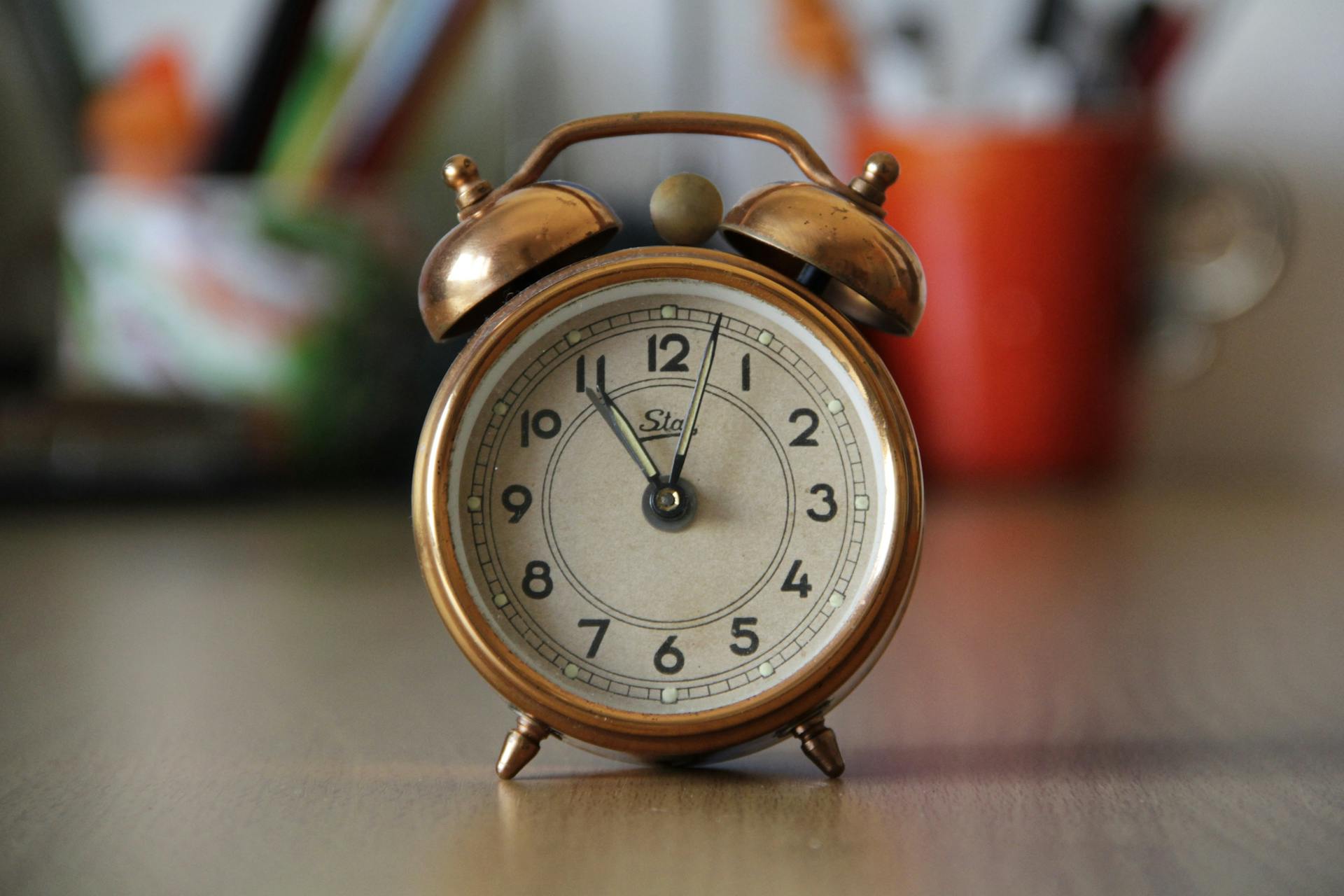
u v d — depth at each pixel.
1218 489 1.07
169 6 1.22
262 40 1.22
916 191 1.05
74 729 0.46
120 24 1.23
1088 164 1.03
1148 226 1.10
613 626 0.42
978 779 0.41
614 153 1.25
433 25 1.22
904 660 0.54
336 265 1.12
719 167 1.25
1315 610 0.61
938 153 1.04
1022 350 1.05
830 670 0.42
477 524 0.42
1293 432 1.20
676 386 0.43
